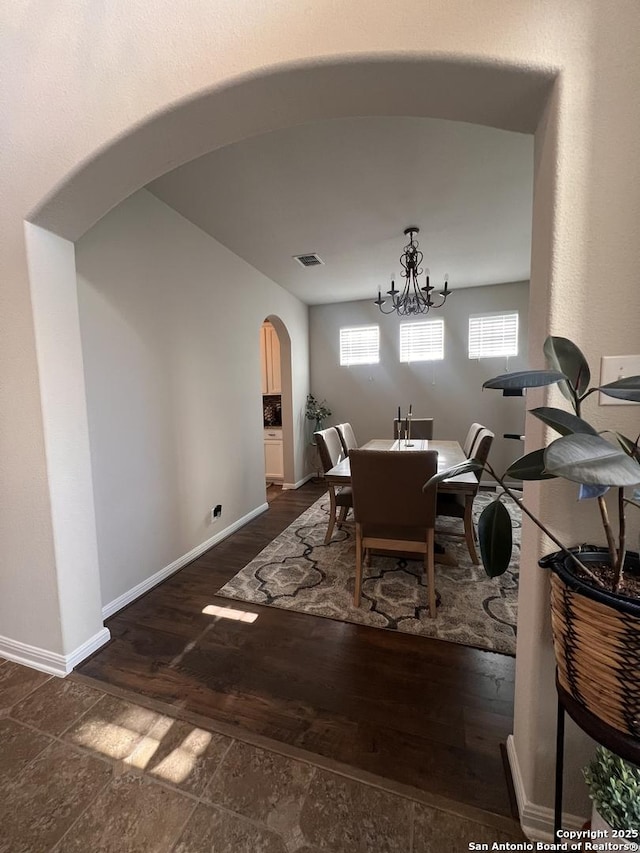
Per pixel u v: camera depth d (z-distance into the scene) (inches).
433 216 104.6
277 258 135.1
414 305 134.1
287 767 46.6
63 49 51.8
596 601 26.5
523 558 42.8
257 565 104.4
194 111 46.4
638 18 31.1
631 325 33.0
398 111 45.4
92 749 49.5
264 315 153.8
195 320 110.3
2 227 59.0
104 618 79.9
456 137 72.0
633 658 25.2
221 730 52.1
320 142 73.0
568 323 34.3
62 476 63.6
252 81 42.0
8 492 64.1
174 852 38.1
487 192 92.2
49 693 59.4
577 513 35.7
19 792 44.2
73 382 65.4
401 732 51.5
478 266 146.6
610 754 33.0
